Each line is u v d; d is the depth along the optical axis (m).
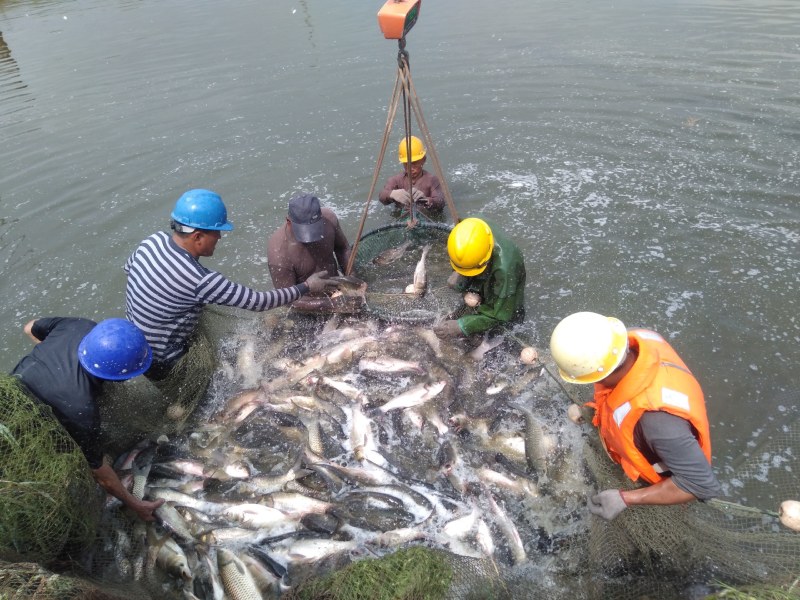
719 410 4.46
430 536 3.80
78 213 7.73
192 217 4.38
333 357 5.27
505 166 8.16
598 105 9.57
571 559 3.62
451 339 5.25
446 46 12.83
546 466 4.13
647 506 3.29
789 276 5.66
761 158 7.65
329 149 9.04
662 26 12.80
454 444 4.41
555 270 6.10
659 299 5.59
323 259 5.44
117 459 4.41
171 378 4.80
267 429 4.77
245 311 5.82
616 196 7.23
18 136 9.93
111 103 11.13
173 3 19.08
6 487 2.85
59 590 2.54
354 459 4.47
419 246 6.37
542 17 14.21
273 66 12.52
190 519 4.05
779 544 3.24
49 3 20.14
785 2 13.30
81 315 6.00
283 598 3.27
